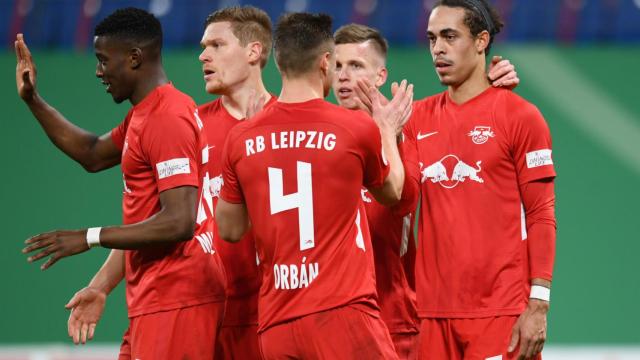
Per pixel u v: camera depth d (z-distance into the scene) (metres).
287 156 13.88
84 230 14.80
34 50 34.41
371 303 14.00
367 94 15.37
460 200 15.87
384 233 17.52
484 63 16.23
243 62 18.22
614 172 29.50
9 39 34.69
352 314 13.74
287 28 14.25
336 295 13.71
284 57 14.21
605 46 31.39
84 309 16.88
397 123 15.13
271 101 18.56
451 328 15.85
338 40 18.42
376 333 13.91
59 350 28.28
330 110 14.02
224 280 16.23
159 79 15.69
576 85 30.39
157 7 34.81
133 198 15.52
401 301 17.77
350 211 13.96
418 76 30.44
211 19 18.50
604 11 33.66
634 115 29.91
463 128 15.96
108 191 30.14
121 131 17.11
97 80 31.05
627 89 30.20
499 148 15.68
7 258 29.72
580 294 28.84
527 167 15.50
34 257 14.70
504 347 15.53
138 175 15.43
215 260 16.14
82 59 31.33
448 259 15.87
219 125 18.22
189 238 15.01
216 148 18.08
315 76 14.30
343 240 13.88
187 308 15.47
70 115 30.81
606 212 29.25
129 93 15.68
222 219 14.66
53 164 30.36
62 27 34.69
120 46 15.45
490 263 15.65
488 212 15.71
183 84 30.66
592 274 28.92
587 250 29.06
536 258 15.32
